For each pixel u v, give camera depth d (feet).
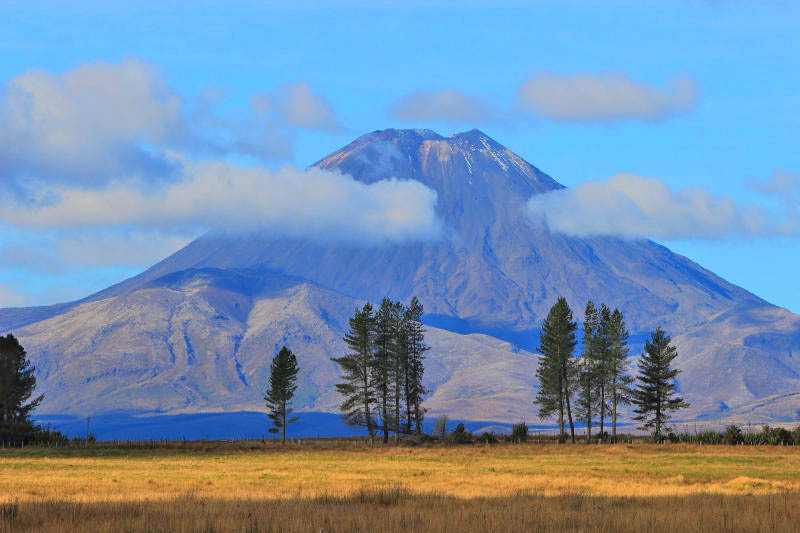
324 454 595.47
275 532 168.66
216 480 357.61
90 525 176.04
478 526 175.01
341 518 184.44
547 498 254.47
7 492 291.58
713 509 211.82
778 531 174.50
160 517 187.83
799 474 398.83
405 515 189.06
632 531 173.47
